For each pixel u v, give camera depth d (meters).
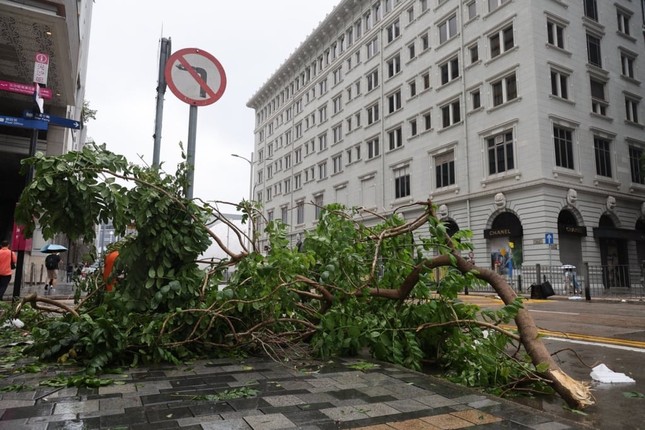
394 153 33.06
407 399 3.18
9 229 30.89
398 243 5.30
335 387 3.48
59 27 15.03
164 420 2.65
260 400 3.11
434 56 29.70
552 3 24.41
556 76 24.03
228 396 3.18
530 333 3.95
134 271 4.64
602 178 24.67
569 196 22.81
